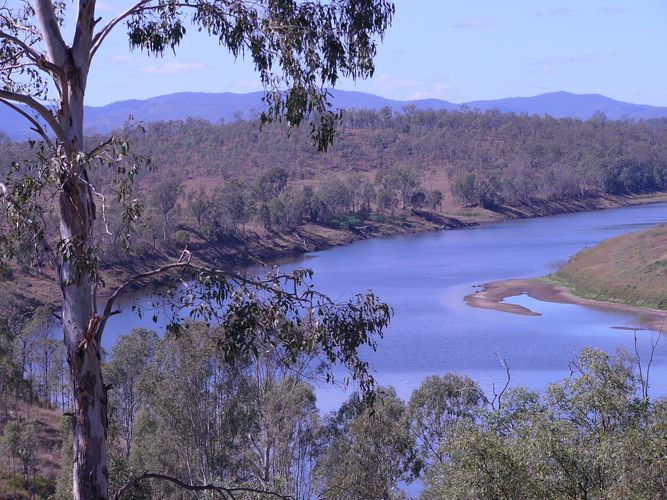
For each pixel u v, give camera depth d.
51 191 9.84
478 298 84.44
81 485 9.64
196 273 11.00
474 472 13.73
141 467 28.67
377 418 26.75
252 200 152.75
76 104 10.04
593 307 77.94
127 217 10.06
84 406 9.70
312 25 11.85
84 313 9.74
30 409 49.53
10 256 10.21
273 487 18.98
